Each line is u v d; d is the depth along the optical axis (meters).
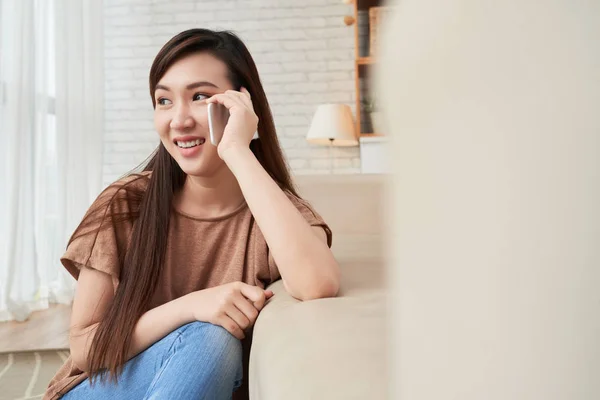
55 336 2.62
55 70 3.43
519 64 0.12
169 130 0.96
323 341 0.47
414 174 0.14
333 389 0.35
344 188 2.09
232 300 0.79
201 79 0.95
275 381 0.42
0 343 2.50
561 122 0.11
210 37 0.99
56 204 3.41
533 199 0.11
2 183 2.97
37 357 2.29
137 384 0.81
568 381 0.11
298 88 4.50
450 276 0.13
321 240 0.90
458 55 0.12
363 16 4.42
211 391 0.73
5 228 2.96
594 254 0.11
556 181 0.11
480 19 0.12
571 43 0.11
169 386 0.71
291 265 0.76
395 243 0.15
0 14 2.96
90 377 0.84
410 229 0.14
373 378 0.37
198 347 0.74
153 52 4.56
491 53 0.12
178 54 0.95
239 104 0.93
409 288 0.15
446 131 0.13
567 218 0.11
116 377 0.82
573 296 0.11
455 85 0.12
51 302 3.38
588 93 0.11
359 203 2.05
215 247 1.02
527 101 0.11
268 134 1.10
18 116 3.00
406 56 0.14
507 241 0.12
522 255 0.12
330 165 4.46
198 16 4.54
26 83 3.09
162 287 1.00
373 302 0.65
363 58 3.99
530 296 0.12
